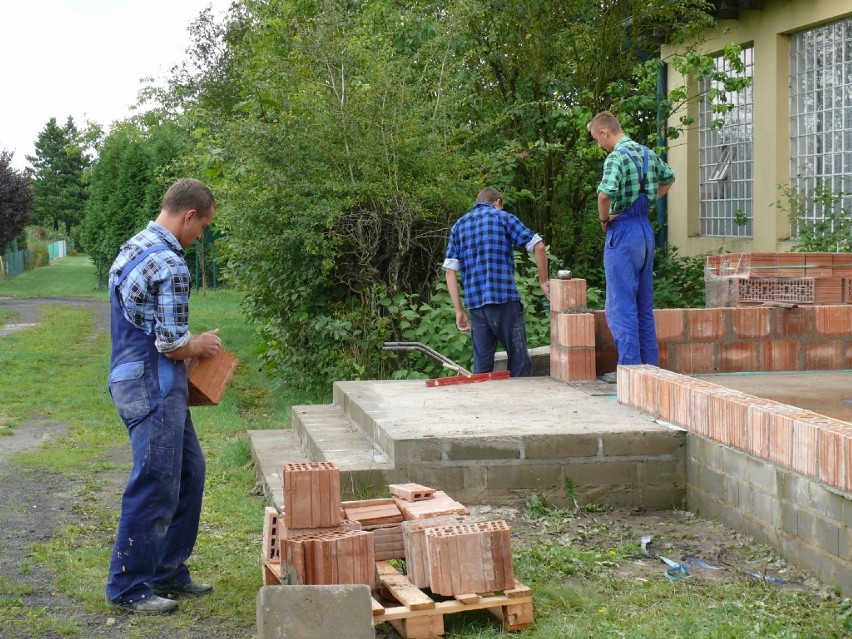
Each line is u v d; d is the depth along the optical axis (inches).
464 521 170.7
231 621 170.7
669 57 562.6
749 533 203.5
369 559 161.0
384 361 403.2
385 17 496.7
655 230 613.9
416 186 408.2
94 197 1526.8
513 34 533.0
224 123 445.7
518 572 183.5
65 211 3708.2
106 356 613.0
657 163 278.7
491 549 161.5
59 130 3823.8
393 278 409.7
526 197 539.5
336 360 408.8
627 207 276.1
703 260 542.9
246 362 575.8
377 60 426.0
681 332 302.4
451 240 332.5
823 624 157.5
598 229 573.9
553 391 291.4
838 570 172.4
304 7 487.8
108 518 240.8
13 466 302.8
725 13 545.3
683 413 231.1
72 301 1173.7
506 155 492.4
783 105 519.5
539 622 162.1
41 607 176.7
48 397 444.1
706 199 600.7
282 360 441.4
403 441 225.6
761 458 198.5
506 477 227.6
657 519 223.5
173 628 166.9
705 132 598.5
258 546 213.8
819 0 477.7
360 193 400.5
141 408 172.2
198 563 202.4
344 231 400.8
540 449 227.9
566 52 540.1
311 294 411.2
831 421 183.5
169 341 169.9
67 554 208.5
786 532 189.2
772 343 307.9
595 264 572.7
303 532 167.2
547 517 221.5
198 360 182.4
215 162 479.5
